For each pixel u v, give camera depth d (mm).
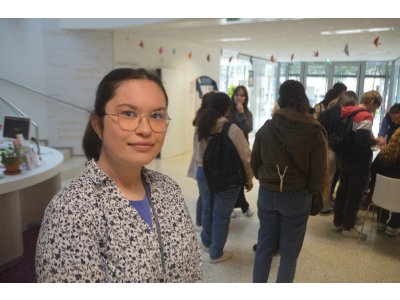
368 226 3566
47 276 701
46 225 739
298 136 1788
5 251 2627
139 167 903
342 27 5086
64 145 6488
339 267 2723
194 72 7969
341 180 3348
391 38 6137
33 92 6285
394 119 4152
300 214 1936
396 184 2781
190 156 7391
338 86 3682
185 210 1004
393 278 2564
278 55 10039
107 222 780
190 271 925
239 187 2568
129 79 838
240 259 2807
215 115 2463
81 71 6305
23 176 2727
